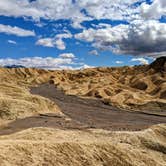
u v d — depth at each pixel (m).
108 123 73.88
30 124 58.75
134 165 37.16
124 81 196.88
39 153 30.95
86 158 33.72
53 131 45.53
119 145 40.00
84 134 48.22
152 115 98.56
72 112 90.12
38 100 80.38
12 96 80.38
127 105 120.44
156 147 48.28
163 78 175.75
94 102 122.19
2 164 27.05
